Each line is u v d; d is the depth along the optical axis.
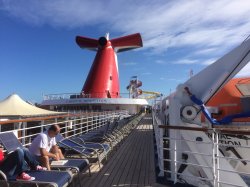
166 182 4.94
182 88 5.04
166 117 6.21
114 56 34.09
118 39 34.50
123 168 6.49
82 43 35.62
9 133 4.74
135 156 7.97
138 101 33.09
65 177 3.79
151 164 6.93
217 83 4.77
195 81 4.97
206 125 4.90
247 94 5.59
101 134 9.43
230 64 4.68
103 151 6.76
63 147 6.19
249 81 5.64
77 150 6.11
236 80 5.78
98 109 32.38
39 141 4.57
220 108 5.63
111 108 32.81
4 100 12.97
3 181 3.47
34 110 12.97
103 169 6.37
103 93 31.38
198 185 4.73
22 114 11.93
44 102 33.72
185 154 4.85
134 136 13.05
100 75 31.92
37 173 3.90
